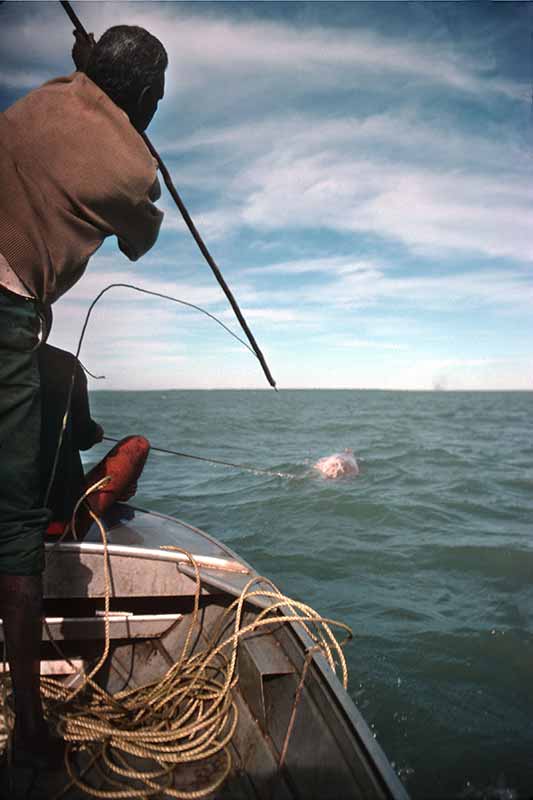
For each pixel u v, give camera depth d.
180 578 2.38
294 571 5.29
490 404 69.62
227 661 2.20
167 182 2.12
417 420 31.45
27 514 1.71
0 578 1.68
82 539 2.46
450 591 4.80
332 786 1.50
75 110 1.72
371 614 4.32
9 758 1.72
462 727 3.04
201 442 17.52
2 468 1.67
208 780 1.81
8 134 1.66
